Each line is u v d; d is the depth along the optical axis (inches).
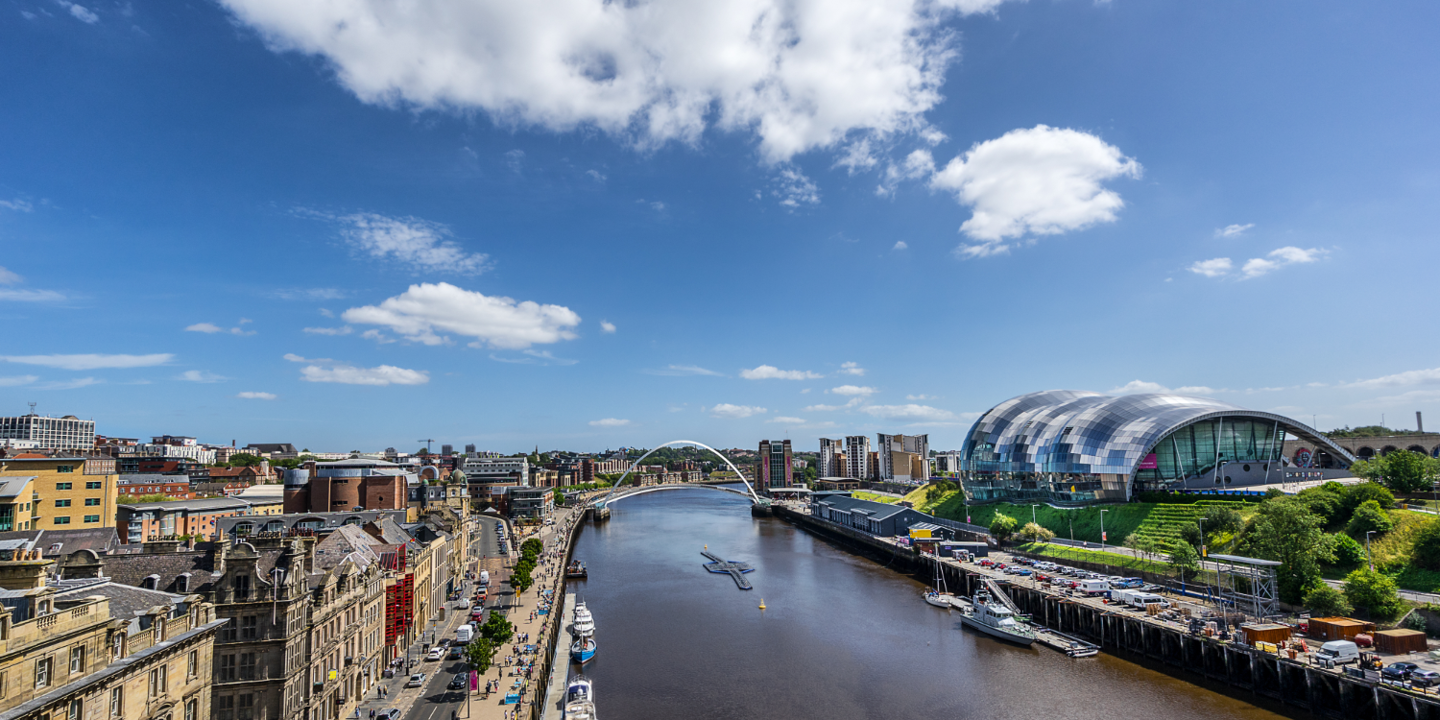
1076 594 5147.6
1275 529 4421.8
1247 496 6245.1
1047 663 4222.4
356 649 3304.6
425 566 4768.7
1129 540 6230.3
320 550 3649.1
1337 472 7588.6
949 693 3735.2
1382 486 5447.8
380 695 3388.3
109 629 1844.2
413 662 3927.2
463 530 6815.9
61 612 1678.2
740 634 4965.6
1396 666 3112.7
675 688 3850.9
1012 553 7160.4
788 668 4183.1
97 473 5812.0
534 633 4603.8
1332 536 4475.9
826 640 4790.8
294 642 2669.8
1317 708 3267.7
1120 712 3425.2
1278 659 3452.3
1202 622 4015.8
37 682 1590.8
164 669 2092.8
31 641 1572.3
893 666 4202.8
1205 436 7588.6
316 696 2822.3
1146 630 4222.4
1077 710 3464.6
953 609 5713.6
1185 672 3956.7
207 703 2342.5
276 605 2605.8
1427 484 5629.9
